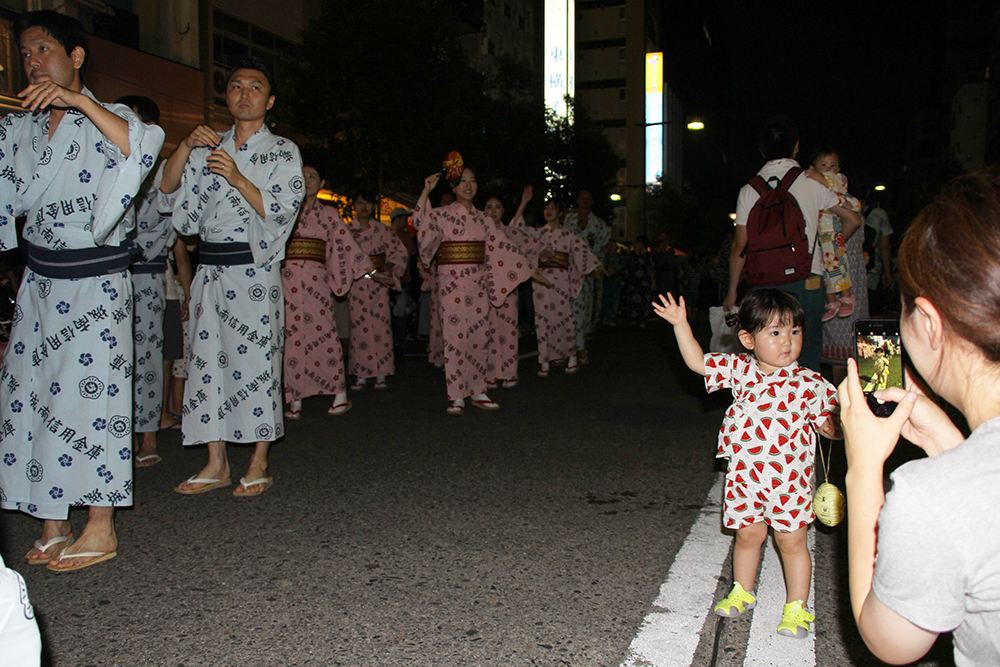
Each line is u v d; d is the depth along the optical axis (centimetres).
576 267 898
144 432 484
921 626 111
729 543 332
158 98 1568
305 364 634
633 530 350
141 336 469
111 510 329
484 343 661
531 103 2559
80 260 313
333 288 645
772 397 259
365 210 786
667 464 468
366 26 1584
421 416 637
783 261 433
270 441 423
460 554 323
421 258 650
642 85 7788
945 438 137
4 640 113
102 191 304
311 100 1582
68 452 315
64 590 292
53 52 302
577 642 246
